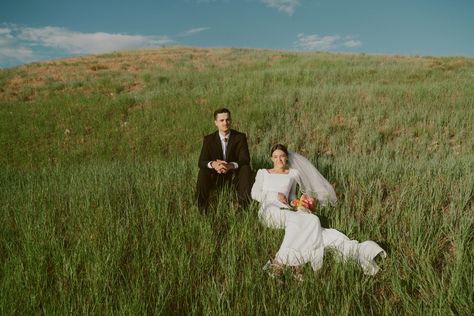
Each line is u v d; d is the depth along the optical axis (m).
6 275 3.12
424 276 3.23
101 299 2.84
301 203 4.30
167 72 20.98
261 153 7.50
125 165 7.50
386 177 5.71
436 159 6.57
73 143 9.74
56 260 3.54
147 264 3.46
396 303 3.00
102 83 17.67
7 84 18.86
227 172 5.38
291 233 3.71
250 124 9.91
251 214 4.47
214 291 2.93
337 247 3.61
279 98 11.88
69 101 13.46
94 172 6.66
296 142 8.81
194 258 3.62
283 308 2.86
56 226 4.49
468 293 2.91
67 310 2.67
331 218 4.43
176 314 2.86
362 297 2.93
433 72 16.48
